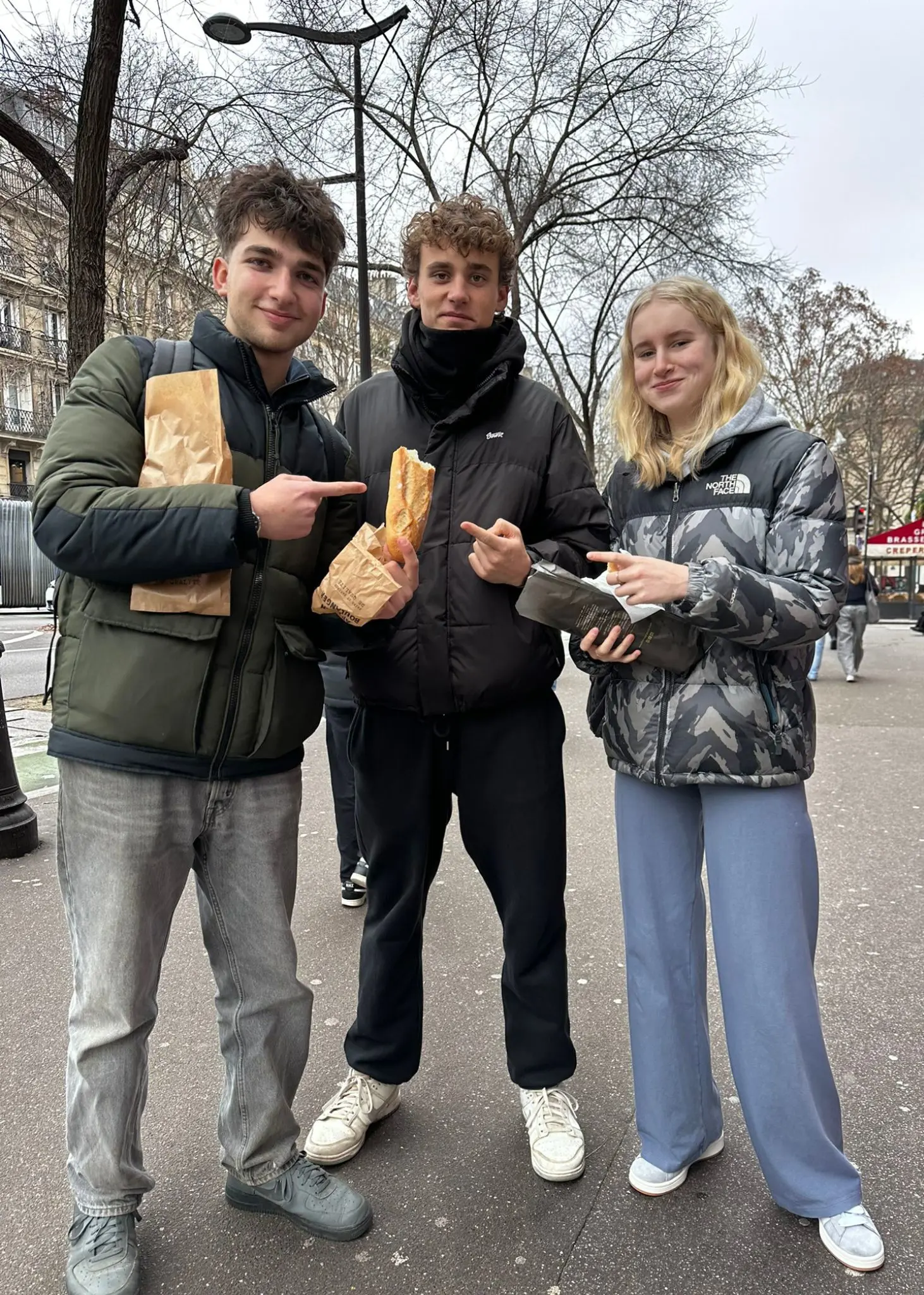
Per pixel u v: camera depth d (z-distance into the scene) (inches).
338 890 150.6
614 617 67.6
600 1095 90.4
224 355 66.5
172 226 333.7
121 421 63.4
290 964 72.4
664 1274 66.3
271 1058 71.2
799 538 66.6
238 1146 71.6
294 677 69.2
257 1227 72.6
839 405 1242.0
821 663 511.2
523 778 79.5
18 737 280.5
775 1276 65.9
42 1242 71.4
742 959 68.8
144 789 62.9
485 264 75.7
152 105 323.3
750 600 62.9
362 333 430.9
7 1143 83.7
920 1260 66.9
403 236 80.4
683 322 70.9
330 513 75.3
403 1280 66.4
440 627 77.1
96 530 58.3
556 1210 73.6
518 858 80.0
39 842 175.5
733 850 69.2
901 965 117.3
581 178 569.6
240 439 66.2
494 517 77.8
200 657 62.5
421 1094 91.6
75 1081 64.2
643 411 76.2
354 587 66.2
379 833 81.7
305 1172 73.0
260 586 65.8
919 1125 83.0
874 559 1160.2
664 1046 74.5
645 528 74.0
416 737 80.6
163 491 59.0
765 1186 76.2
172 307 379.9
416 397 80.6
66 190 257.8
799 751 68.6
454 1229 71.7
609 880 153.3
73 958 65.9
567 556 77.5
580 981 115.3
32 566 903.7
